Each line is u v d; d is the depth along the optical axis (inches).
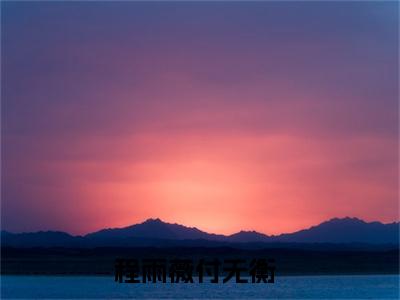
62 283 6259.8
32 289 5516.7
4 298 4906.5
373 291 5216.5
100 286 5570.9
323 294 5014.8
